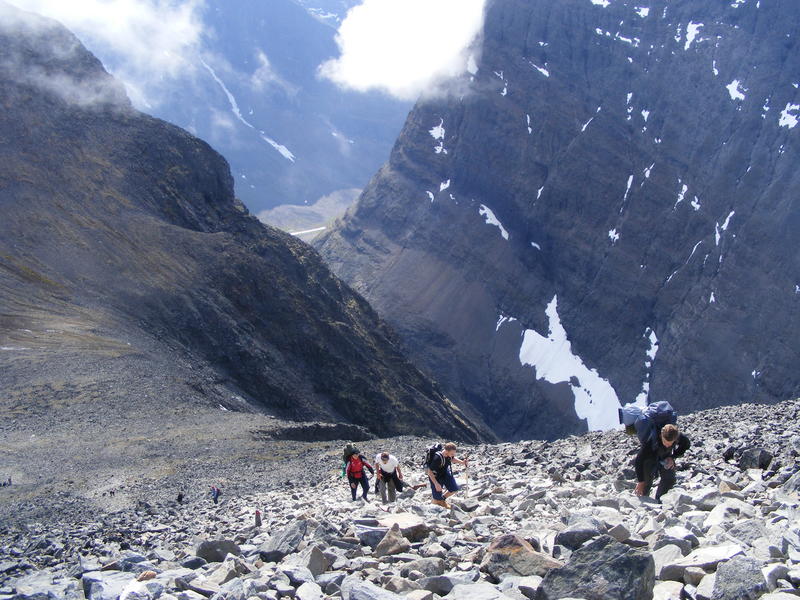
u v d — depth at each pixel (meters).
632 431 13.45
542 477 18.38
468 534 10.67
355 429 59.31
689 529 9.34
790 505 10.38
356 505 18.31
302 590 7.73
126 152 131.25
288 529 10.88
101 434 52.41
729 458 16.25
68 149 124.69
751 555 7.71
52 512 31.22
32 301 89.62
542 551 9.00
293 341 119.12
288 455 44.94
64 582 9.42
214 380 94.31
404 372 142.50
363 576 8.54
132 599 7.57
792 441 15.37
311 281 137.75
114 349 78.94
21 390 63.09
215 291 113.81
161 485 36.94
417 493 18.86
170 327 101.38
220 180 145.00
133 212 120.25
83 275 101.00
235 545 10.89
